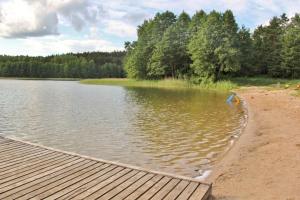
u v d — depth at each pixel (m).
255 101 28.61
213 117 20.64
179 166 10.27
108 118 20.28
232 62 52.28
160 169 9.96
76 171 7.80
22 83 72.75
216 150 12.26
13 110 23.73
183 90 46.94
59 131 16.05
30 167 8.09
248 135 13.98
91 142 13.70
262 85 51.00
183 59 63.34
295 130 14.27
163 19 69.62
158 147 12.80
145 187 6.80
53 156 9.12
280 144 11.72
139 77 70.19
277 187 7.63
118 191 6.57
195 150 12.29
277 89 41.19
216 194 7.39
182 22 65.56
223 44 52.81
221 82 51.94
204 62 53.41
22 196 6.26
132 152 12.06
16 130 16.27
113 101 30.86
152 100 31.78
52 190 6.58
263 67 67.75
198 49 53.72
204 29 54.91
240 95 36.12
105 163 8.46
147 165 10.41
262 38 72.19
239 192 7.46
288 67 62.06
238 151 11.29
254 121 17.75
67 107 25.97
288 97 29.73
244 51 63.44
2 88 51.25
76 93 41.12
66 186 6.82
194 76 58.78
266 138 13.01
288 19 80.12
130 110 24.12
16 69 118.25
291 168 8.95
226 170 9.23
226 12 60.31
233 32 58.56
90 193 6.46
